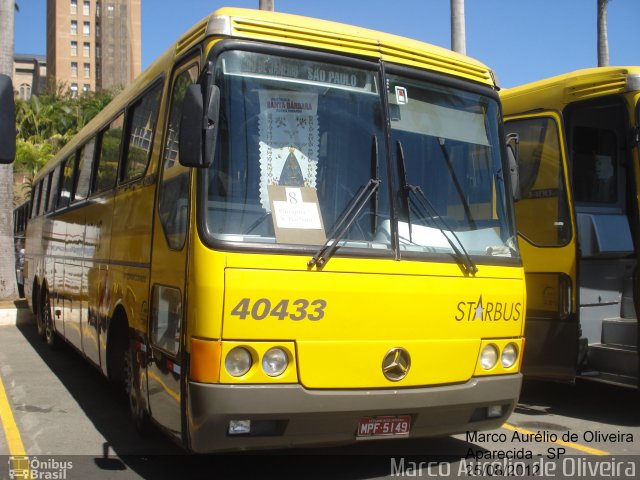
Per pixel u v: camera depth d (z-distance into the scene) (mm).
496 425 5465
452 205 5371
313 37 5066
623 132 7988
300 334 4543
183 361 4582
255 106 4809
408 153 5254
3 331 13930
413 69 5434
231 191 4617
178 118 5344
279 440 4551
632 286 7309
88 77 123250
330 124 5008
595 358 7328
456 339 5113
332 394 4586
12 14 16422
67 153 11016
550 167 7582
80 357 10961
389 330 4820
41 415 7266
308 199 4789
